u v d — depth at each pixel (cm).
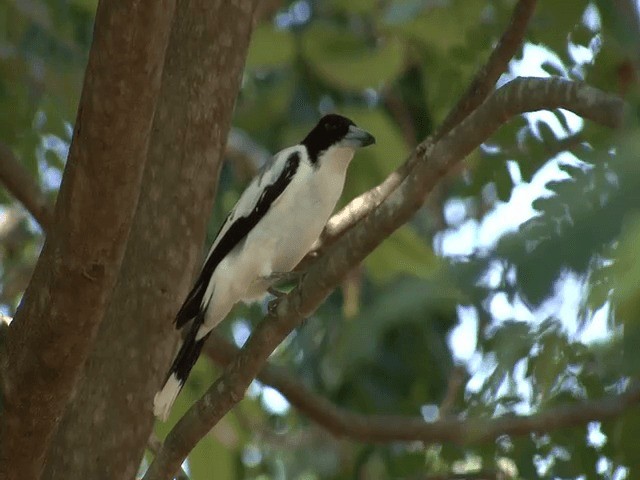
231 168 1548
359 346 1211
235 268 1053
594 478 1042
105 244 689
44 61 1487
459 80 1179
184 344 1042
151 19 638
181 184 905
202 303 1052
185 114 913
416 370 1438
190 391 1273
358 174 1325
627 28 959
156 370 882
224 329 1575
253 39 1287
